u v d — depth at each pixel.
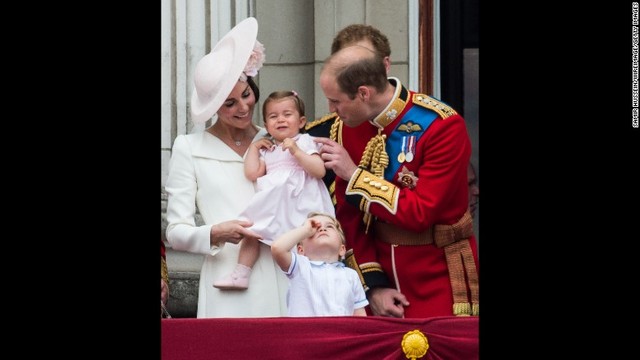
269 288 26.94
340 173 27.00
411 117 26.92
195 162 27.38
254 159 27.22
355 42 27.66
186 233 26.83
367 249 27.30
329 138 27.78
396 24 34.25
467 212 27.23
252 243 26.95
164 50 32.69
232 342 24.72
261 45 27.42
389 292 27.11
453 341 24.91
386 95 26.95
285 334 24.72
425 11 34.53
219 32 33.03
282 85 34.56
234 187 27.22
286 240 25.88
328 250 26.22
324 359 24.70
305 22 34.53
